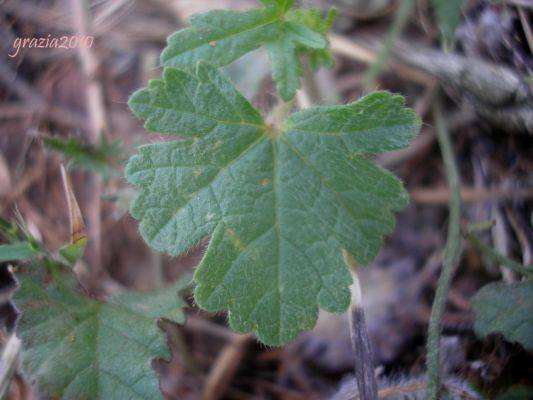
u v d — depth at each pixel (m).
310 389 0.12
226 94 0.09
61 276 0.10
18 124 0.14
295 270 0.09
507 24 0.12
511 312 0.09
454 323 0.12
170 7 0.15
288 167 0.09
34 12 0.15
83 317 0.09
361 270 0.13
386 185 0.09
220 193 0.09
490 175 0.13
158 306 0.10
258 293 0.09
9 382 0.10
